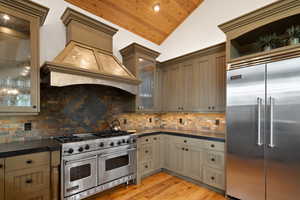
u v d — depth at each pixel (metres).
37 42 1.88
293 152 1.73
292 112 1.74
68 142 1.95
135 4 2.99
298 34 1.86
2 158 1.49
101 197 2.33
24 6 1.78
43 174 1.73
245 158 2.10
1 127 1.95
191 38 3.61
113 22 3.23
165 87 3.67
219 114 3.03
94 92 2.85
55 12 2.51
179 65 3.38
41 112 2.24
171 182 2.82
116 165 2.46
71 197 1.95
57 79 1.92
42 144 1.87
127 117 3.36
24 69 1.84
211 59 2.85
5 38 1.76
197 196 2.36
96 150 2.21
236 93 2.20
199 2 3.46
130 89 2.75
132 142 2.68
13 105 1.74
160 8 3.25
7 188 1.51
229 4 3.05
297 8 1.75
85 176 2.09
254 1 2.74
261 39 2.20
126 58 3.27
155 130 3.48
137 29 3.56
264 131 1.94
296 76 1.72
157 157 3.21
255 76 2.03
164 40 4.13
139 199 2.28
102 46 2.70
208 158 2.55
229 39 2.29
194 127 3.42
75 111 2.59
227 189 2.26
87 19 2.47
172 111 3.49
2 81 1.72
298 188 1.69
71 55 2.17
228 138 2.27
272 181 1.87
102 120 2.94
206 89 2.91
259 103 1.97
